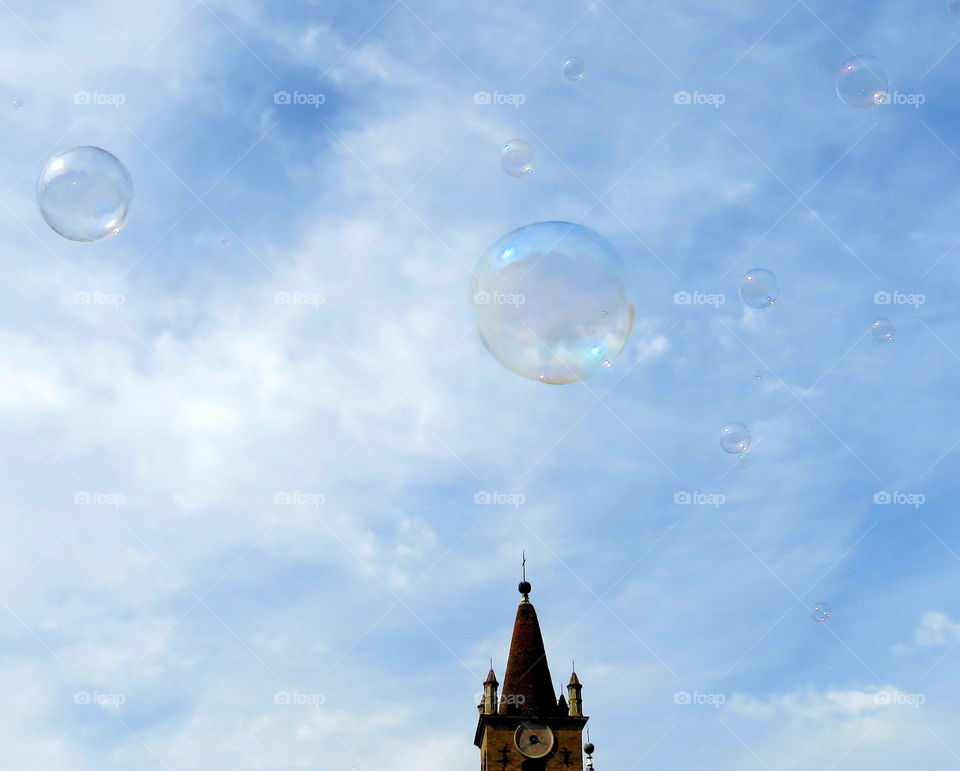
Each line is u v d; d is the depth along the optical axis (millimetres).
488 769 49844
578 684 52656
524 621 55125
